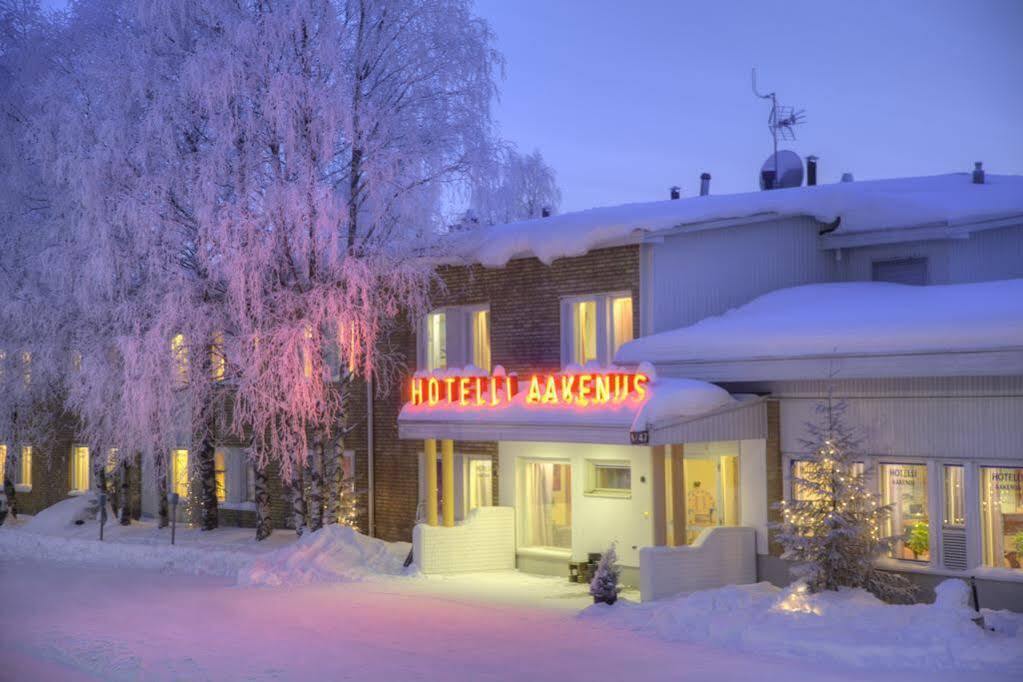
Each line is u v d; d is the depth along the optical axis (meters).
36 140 30.33
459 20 28.94
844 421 21.50
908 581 20.23
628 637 18.48
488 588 24.11
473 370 25.55
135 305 28.08
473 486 28.48
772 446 22.45
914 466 20.72
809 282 26.69
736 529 22.19
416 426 25.98
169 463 36.47
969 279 25.28
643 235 24.39
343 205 26.98
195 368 28.45
